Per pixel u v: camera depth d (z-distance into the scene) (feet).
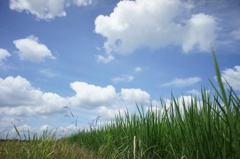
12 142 12.87
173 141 9.29
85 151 14.92
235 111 5.90
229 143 6.38
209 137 7.04
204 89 7.52
